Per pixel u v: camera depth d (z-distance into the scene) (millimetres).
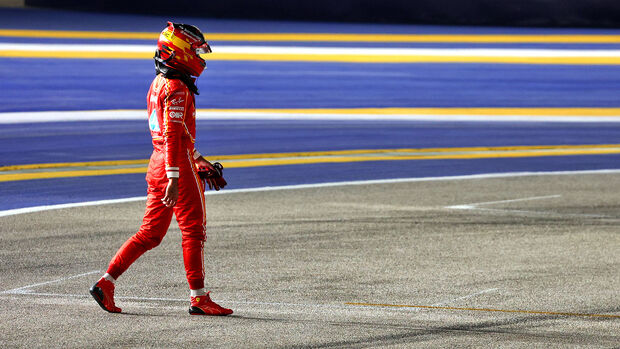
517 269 27281
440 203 40031
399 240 31734
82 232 32562
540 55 107438
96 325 20703
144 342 19328
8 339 19453
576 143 64375
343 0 140250
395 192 43156
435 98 82500
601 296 23953
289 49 106500
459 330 20531
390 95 83000
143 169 49719
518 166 53625
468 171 51219
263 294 23953
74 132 61875
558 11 139500
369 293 24125
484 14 139125
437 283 25359
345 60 100500
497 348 19094
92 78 85062
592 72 98062
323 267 27312
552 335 20156
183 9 141000
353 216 36500
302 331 20328
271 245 30609
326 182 46406
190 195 21328
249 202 39781
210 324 20875
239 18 138375
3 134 60188
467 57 104688
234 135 63156
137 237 21906
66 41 106812
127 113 70562
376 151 58750
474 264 27938
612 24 139875
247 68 93375
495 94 85250
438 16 139250
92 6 142625
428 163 54094
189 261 21609
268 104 77000
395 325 20922
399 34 122688
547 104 81562
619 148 62594
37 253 28922
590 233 33469
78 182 45125
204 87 83000
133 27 122000
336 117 72375
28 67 88750
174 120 20703
